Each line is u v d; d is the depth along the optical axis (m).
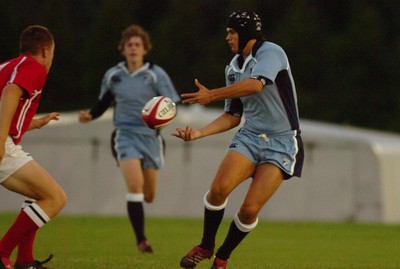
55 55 186.88
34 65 31.55
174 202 96.06
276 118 33.91
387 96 191.12
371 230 68.38
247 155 33.78
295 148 33.94
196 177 95.62
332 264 41.91
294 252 48.38
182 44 192.88
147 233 61.66
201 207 95.50
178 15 194.50
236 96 32.19
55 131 97.94
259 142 33.91
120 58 183.88
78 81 187.50
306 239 58.28
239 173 33.62
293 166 33.78
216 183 33.53
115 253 45.78
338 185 94.06
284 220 92.38
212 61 189.75
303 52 192.88
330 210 94.12
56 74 186.75
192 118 95.00
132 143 48.66
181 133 33.44
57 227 65.19
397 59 194.00
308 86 193.00
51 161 97.94
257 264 41.16
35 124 35.62
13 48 187.88
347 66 192.25
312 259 44.41
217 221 34.38
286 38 193.75
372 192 93.25
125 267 38.72
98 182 97.12
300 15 195.00
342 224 77.56
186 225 70.81
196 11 196.50
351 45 192.50
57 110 187.25
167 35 192.88
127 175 47.78
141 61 48.97
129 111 48.84
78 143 97.56
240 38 33.94
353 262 43.19
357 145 93.69
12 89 30.92
